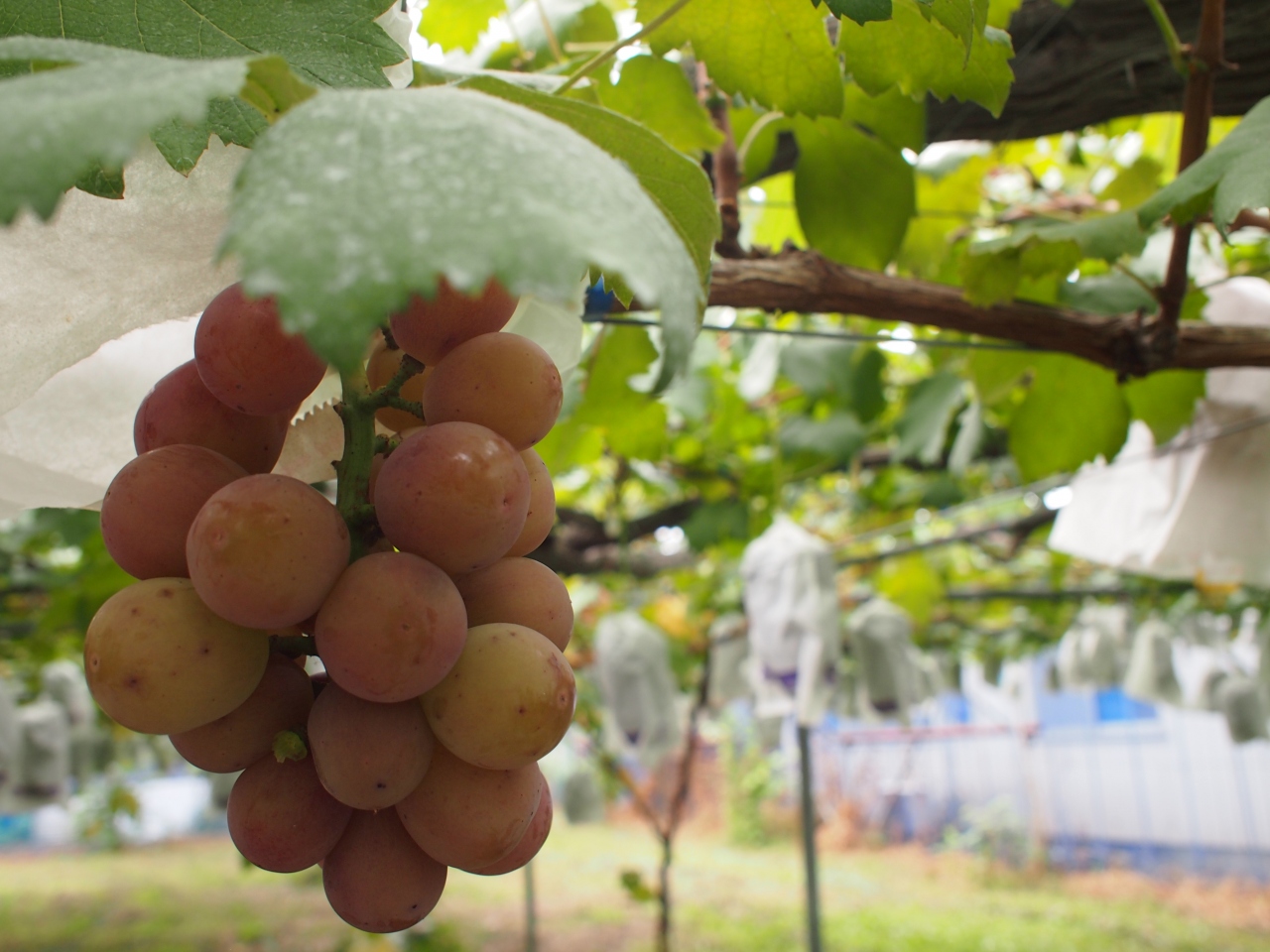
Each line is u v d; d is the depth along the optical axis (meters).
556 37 0.56
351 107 0.14
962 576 1.96
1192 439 0.69
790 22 0.32
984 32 0.32
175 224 0.22
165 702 0.17
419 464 0.18
